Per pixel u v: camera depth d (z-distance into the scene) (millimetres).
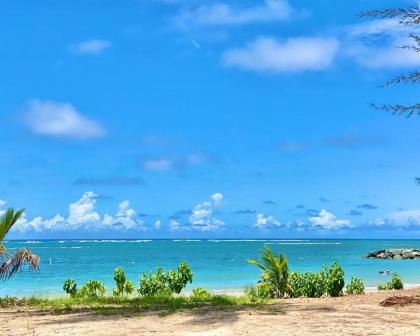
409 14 15508
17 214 17406
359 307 13336
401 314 11812
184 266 21266
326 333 9359
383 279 45969
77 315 12742
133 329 10203
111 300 17844
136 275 54156
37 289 38281
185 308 13812
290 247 193875
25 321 11852
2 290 37344
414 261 87062
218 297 18250
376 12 15773
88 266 73562
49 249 179125
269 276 21219
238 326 10227
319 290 20859
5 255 17594
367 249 165125
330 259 93750
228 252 139875
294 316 11648
